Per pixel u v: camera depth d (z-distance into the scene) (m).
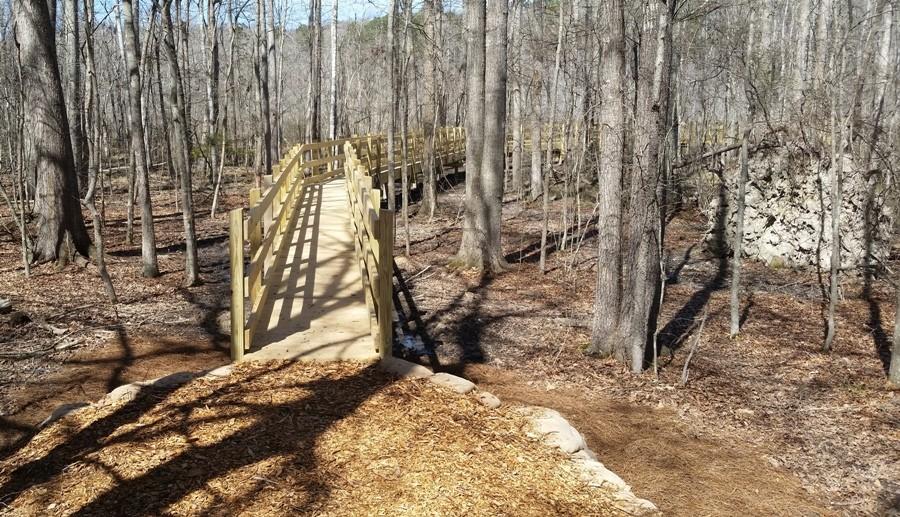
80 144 15.86
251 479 4.39
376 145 22.19
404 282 12.70
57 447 4.82
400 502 4.25
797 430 6.77
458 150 29.86
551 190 23.09
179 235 16.84
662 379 7.98
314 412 5.45
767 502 5.40
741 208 9.45
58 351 7.75
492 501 4.36
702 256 15.69
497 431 5.38
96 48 27.69
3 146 23.81
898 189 13.20
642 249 7.87
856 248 13.52
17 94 16.67
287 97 52.66
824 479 5.84
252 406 5.50
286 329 7.54
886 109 16.67
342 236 12.80
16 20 11.96
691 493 5.47
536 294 11.89
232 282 6.49
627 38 8.35
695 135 23.44
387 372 6.41
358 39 44.84
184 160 11.09
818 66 14.72
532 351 8.88
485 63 13.08
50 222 12.02
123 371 7.20
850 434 6.66
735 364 8.66
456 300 11.45
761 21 18.89
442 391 6.06
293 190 13.84
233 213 6.41
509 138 29.08
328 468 4.60
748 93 12.18
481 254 13.53
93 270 11.95
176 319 9.29
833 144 9.38
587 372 8.11
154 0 12.91
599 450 6.15
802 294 12.30
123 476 4.39
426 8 21.03
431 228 18.58
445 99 27.97
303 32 46.69
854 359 8.81
